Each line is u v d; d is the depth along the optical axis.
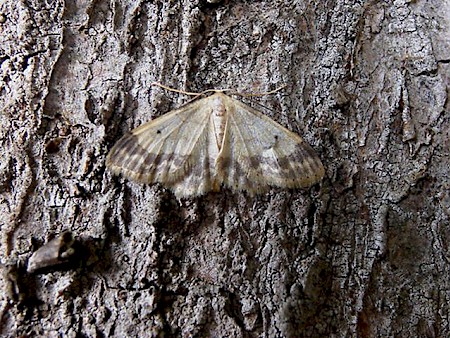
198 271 0.05
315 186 0.05
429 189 0.05
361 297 0.05
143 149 0.05
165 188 0.05
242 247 0.05
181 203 0.05
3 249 0.05
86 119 0.05
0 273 0.05
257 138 0.05
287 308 0.05
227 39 0.05
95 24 0.05
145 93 0.05
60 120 0.05
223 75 0.05
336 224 0.05
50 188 0.05
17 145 0.05
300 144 0.05
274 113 0.05
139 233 0.05
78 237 0.05
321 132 0.05
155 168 0.05
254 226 0.05
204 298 0.05
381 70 0.05
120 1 0.05
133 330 0.05
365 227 0.05
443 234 0.05
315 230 0.05
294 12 0.05
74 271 0.05
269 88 0.05
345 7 0.06
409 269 0.05
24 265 0.05
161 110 0.05
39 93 0.05
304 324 0.05
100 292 0.05
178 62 0.05
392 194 0.05
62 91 0.05
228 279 0.05
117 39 0.05
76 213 0.05
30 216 0.05
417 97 0.05
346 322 0.05
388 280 0.05
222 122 0.05
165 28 0.05
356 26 0.05
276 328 0.05
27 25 0.05
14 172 0.05
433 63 0.05
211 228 0.05
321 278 0.05
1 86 0.05
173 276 0.05
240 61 0.05
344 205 0.05
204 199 0.05
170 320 0.05
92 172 0.05
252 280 0.05
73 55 0.05
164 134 0.05
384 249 0.05
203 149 0.05
